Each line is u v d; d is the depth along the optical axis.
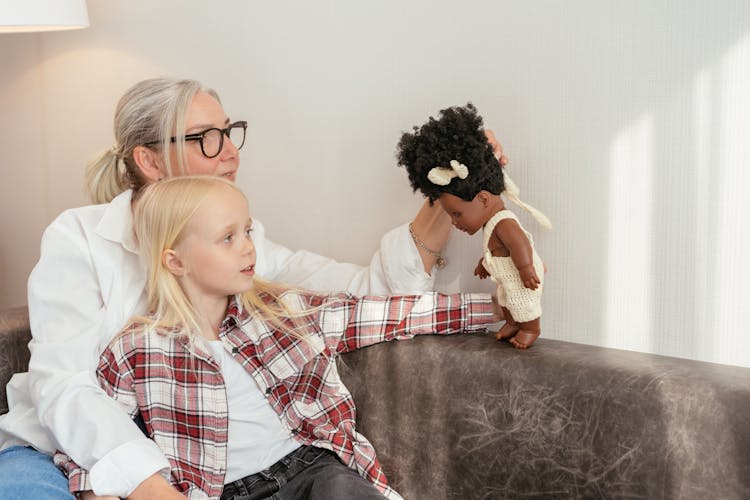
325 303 1.32
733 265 1.10
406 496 1.24
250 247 1.23
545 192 1.28
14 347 1.39
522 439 1.10
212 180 1.24
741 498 0.91
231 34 1.70
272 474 1.23
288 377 1.28
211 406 1.21
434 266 1.37
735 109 1.08
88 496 1.08
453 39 1.37
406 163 1.20
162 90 1.34
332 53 1.54
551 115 1.26
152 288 1.25
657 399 0.98
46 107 2.07
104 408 1.12
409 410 1.23
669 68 1.14
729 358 1.12
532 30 1.27
